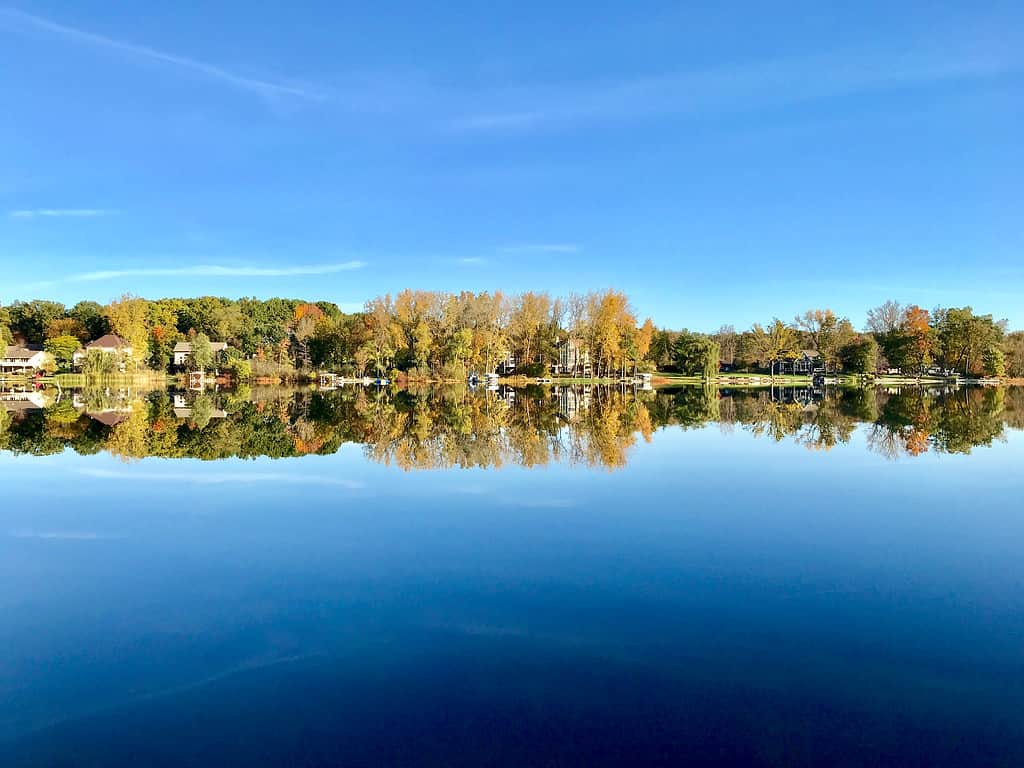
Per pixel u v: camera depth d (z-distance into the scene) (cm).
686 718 688
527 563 1173
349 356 11238
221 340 13412
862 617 937
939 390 8188
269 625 925
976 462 2281
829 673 779
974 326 10669
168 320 13212
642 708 707
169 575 1134
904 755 627
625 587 1054
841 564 1166
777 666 796
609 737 655
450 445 2778
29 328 13288
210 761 628
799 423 3728
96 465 2297
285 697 738
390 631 898
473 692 742
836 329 13138
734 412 4600
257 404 5653
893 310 13088
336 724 685
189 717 702
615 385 10000
